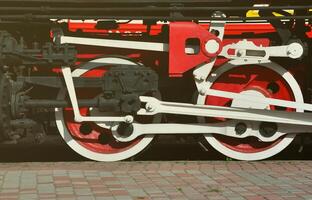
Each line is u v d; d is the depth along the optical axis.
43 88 8.59
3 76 7.96
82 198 6.68
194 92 8.73
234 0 8.26
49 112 8.59
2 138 8.04
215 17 8.20
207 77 8.50
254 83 8.68
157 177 7.59
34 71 8.52
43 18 8.12
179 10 8.15
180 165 8.29
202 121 8.66
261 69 8.64
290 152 9.77
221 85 8.63
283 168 8.15
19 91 8.20
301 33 8.52
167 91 8.81
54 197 6.71
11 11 8.13
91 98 8.70
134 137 8.47
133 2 8.17
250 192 6.95
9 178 7.46
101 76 8.51
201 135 8.88
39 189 7.01
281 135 8.65
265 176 7.68
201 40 8.12
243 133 8.61
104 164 8.38
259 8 8.20
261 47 8.31
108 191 6.95
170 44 8.11
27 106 8.16
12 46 7.98
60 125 8.56
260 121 8.58
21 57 8.06
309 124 8.50
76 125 8.63
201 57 8.16
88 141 8.66
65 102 8.27
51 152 9.54
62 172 7.80
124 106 8.22
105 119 8.25
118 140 8.47
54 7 8.19
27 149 9.78
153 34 8.66
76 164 8.37
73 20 8.43
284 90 8.66
